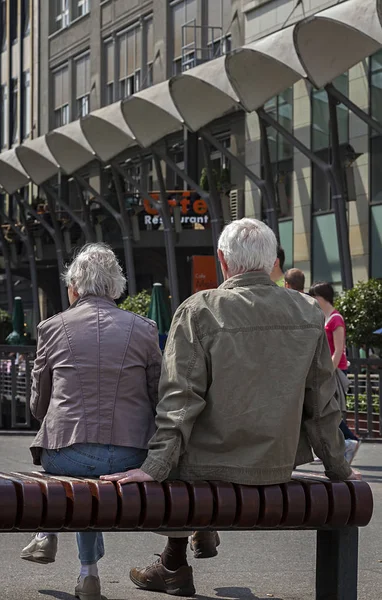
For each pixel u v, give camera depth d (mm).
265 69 27391
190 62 43375
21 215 49531
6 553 8148
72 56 55250
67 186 53656
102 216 45719
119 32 50562
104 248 6539
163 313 23828
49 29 57844
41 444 6117
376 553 8391
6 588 6848
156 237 41812
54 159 41344
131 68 49469
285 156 37094
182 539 6773
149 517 5352
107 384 6117
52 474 5996
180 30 45188
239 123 40188
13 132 63062
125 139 37688
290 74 27578
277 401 5453
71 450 6031
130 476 5391
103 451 6035
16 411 18781
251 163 39375
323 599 5922
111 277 6414
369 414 18500
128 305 37094
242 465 5445
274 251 5777
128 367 6160
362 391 19500
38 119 59000
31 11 60000
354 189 32281
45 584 7000
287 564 7879
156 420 5465
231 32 41062
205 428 5520
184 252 43250
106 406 6082
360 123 32750
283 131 28766
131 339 6230
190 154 43688
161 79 46312
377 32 22156
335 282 34312
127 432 6070
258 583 7168
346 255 27922
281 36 25812
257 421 5430
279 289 5707
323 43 24422
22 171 44812
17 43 62438
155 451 5406
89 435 6016
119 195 41219
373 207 32281
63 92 56438
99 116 35844
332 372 5703
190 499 5410
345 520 5688
